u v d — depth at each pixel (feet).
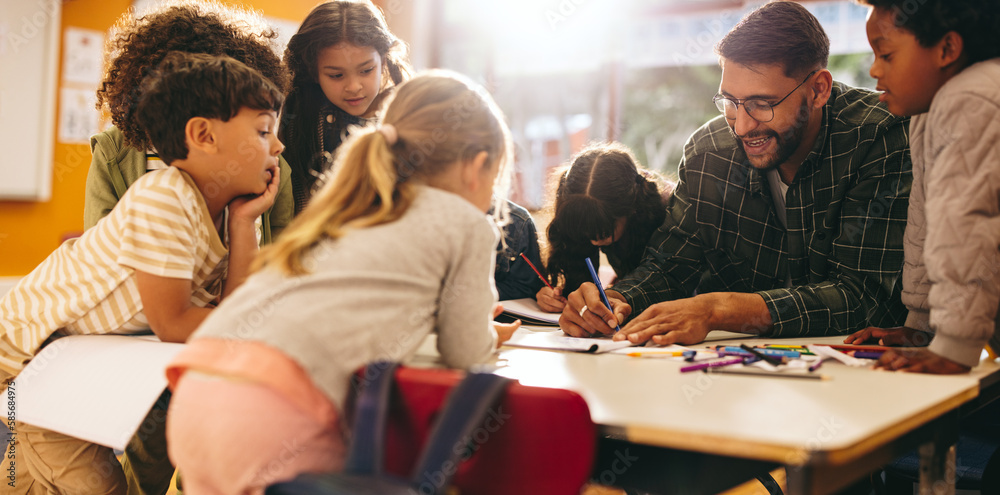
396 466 2.42
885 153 4.46
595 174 5.26
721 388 2.84
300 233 2.81
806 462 2.08
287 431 2.45
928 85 3.30
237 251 4.02
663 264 5.24
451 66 15.48
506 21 14.66
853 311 4.37
